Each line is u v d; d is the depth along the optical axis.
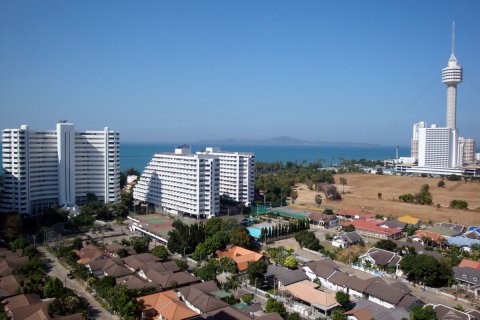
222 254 148.88
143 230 188.38
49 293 110.88
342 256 158.25
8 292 111.88
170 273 125.31
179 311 100.19
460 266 137.75
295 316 100.00
